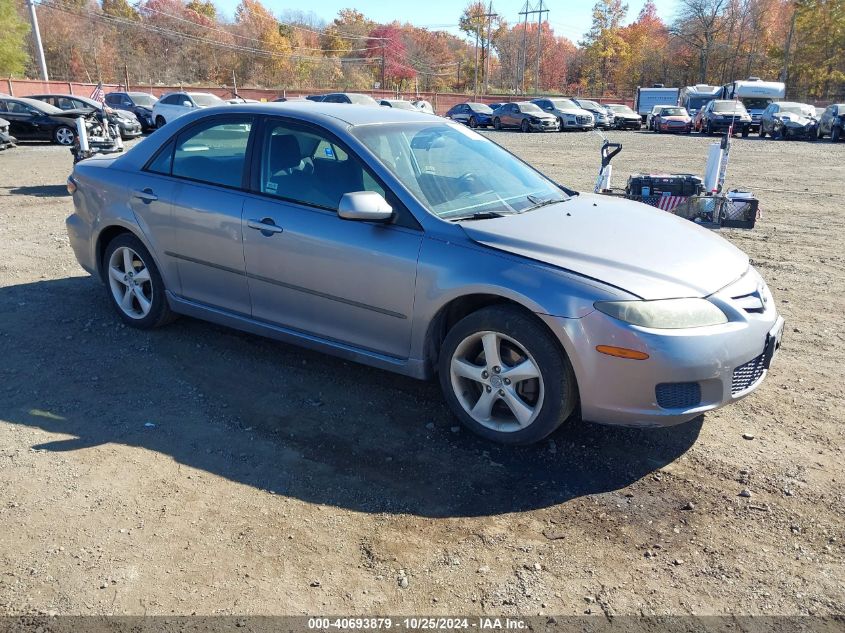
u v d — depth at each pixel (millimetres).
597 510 3016
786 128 29188
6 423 3633
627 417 3164
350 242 3715
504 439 3459
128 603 2424
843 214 10531
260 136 4199
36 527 2812
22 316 5230
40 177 13305
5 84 41594
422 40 113062
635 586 2561
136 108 26953
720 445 3568
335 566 2639
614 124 36219
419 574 2604
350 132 3900
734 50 77562
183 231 4430
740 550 2766
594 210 4043
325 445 3506
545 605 2459
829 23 67500
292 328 4156
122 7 86000
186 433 3582
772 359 3504
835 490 3168
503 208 3910
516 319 3273
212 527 2844
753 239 8578
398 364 3744
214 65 85375
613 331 3062
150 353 4582
